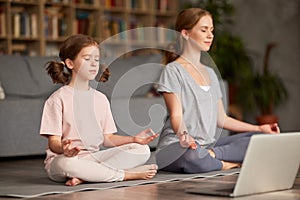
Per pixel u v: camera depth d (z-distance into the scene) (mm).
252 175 2979
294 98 8773
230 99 8578
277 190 3150
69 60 3393
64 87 3475
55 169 3420
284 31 8828
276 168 3090
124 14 9195
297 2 8719
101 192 3141
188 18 3818
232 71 8711
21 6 8438
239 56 8703
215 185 3344
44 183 3508
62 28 8570
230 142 4137
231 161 4059
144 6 9375
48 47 8695
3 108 5289
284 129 8812
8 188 3318
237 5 9195
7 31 8094
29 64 6262
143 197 2969
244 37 9141
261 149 2943
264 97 8625
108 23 8969
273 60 8922
